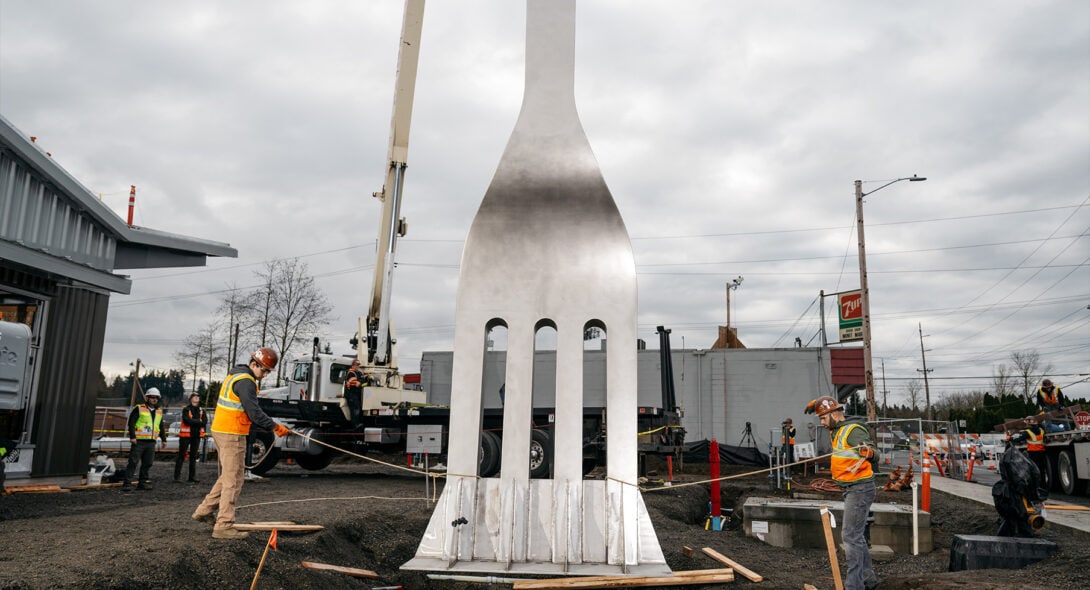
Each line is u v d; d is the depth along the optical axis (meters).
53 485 12.21
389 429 15.92
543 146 8.94
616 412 8.13
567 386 8.22
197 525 7.91
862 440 7.34
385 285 16.69
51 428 12.42
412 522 9.93
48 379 12.38
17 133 10.18
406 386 18.88
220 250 15.19
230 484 7.19
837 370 30.98
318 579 7.09
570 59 9.16
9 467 11.71
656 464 24.53
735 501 16.59
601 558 7.85
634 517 7.91
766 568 9.23
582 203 8.70
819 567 9.52
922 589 6.91
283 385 20.20
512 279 8.55
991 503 12.99
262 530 7.87
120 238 13.48
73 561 5.91
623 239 8.55
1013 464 8.91
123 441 24.28
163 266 14.68
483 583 7.60
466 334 8.48
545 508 8.01
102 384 71.62
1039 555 8.00
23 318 12.05
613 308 8.37
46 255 11.21
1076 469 15.25
